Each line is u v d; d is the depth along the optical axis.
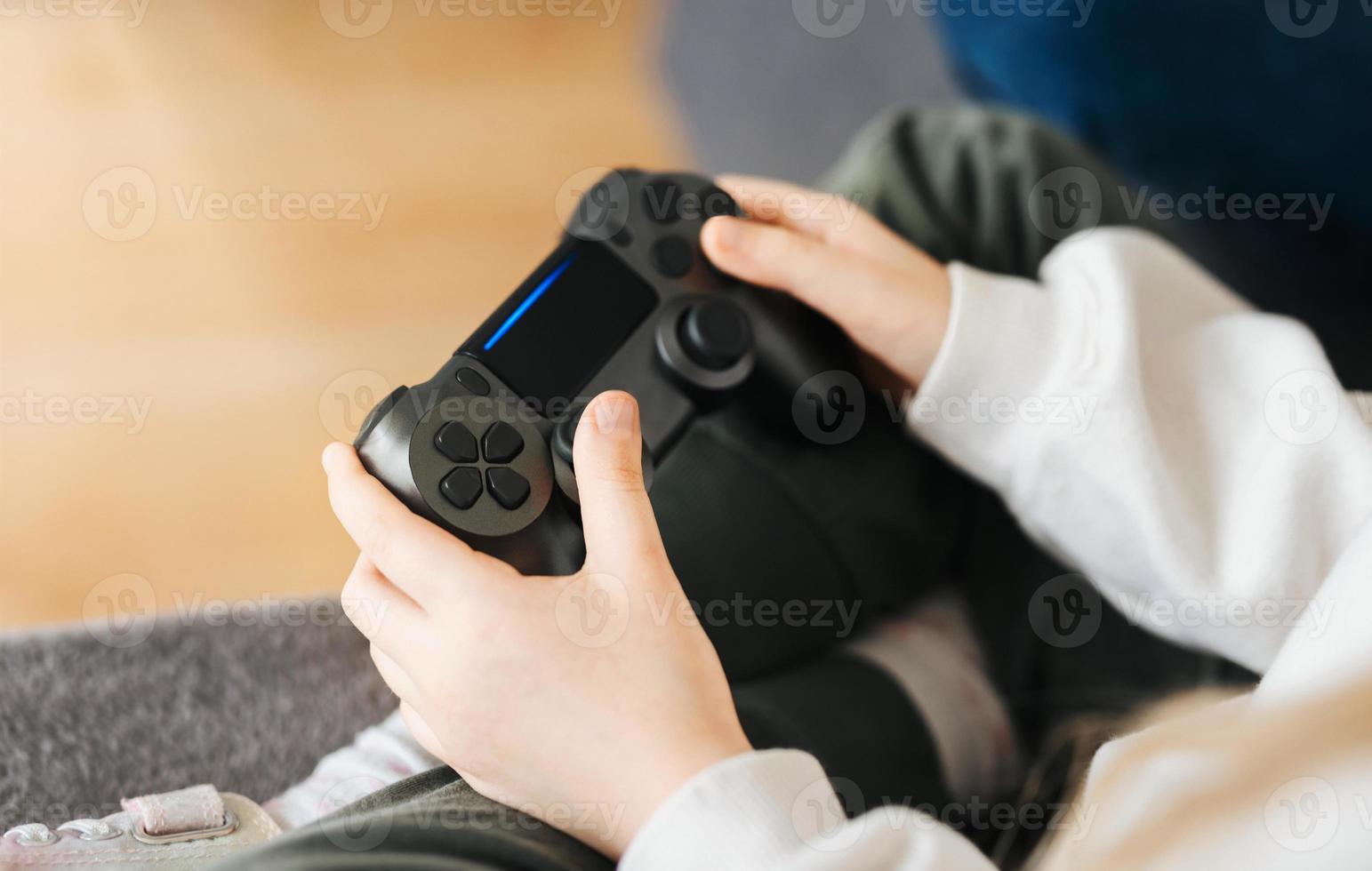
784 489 0.51
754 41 1.17
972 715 0.54
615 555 0.36
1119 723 0.48
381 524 0.36
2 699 0.51
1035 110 0.87
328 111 1.17
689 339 0.45
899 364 0.50
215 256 1.08
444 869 0.32
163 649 0.55
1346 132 0.75
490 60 1.22
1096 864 0.34
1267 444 0.45
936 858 0.32
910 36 1.14
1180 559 0.45
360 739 0.48
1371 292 0.77
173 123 1.16
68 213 1.10
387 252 1.09
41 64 1.19
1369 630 0.34
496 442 0.39
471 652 0.34
